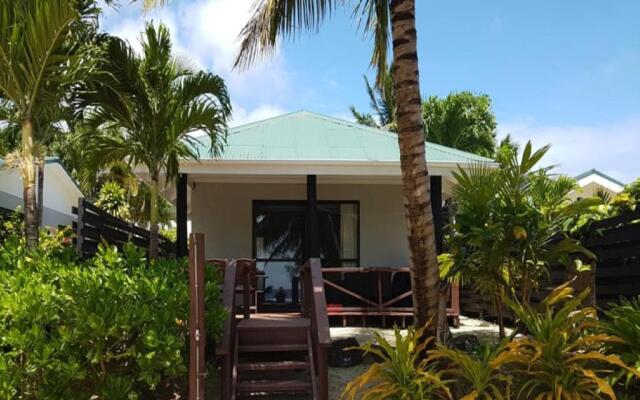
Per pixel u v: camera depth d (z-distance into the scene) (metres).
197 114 9.27
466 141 27.11
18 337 4.53
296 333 7.50
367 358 8.16
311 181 11.26
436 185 11.64
